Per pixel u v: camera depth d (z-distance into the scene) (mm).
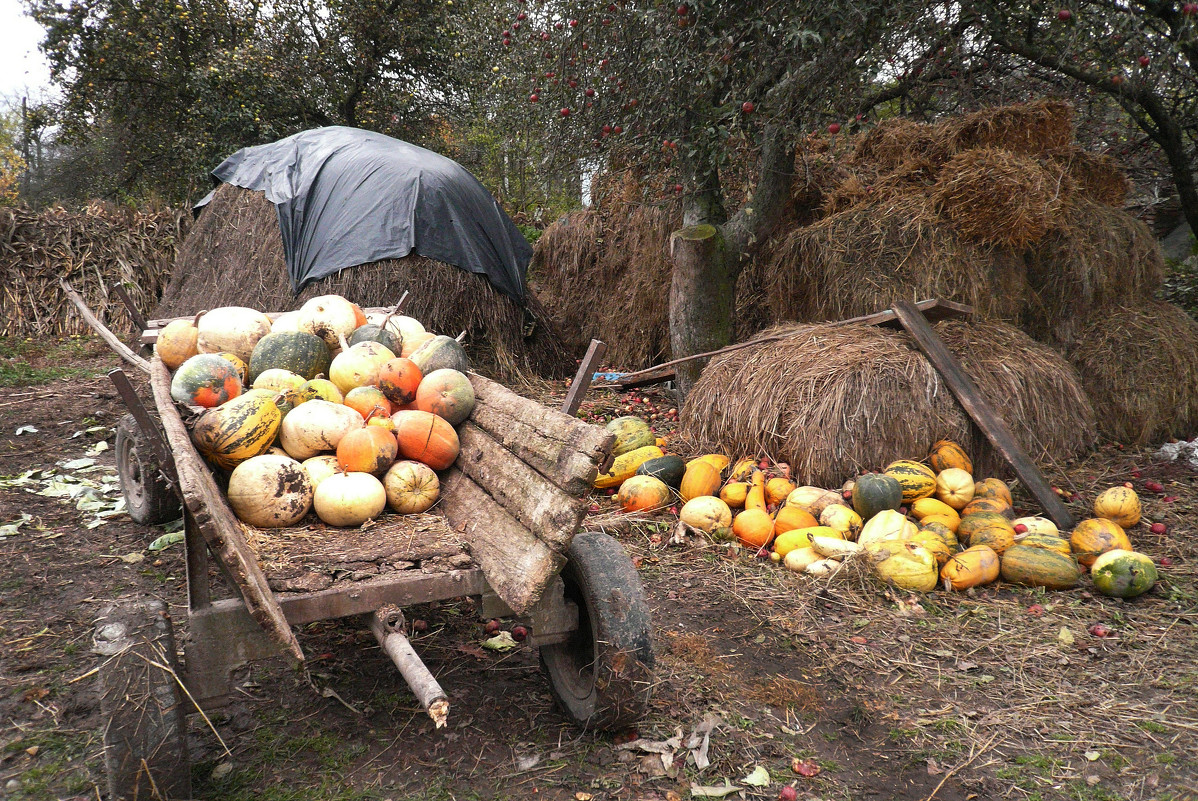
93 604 4020
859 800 2779
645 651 2836
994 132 6707
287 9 18203
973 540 4672
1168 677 3555
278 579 2602
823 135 6078
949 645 3857
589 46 5539
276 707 3250
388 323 4250
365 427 3279
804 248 6867
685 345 7355
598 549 3031
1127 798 2807
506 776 2855
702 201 7309
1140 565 4242
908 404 5359
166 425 2736
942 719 3271
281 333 3838
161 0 17281
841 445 5289
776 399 5598
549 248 10977
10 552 4621
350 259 8430
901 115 8305
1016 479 5676
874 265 6461
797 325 6453
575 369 10086
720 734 3121
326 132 9875
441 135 20656
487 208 9461
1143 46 4867
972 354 5910
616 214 9719
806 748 3074
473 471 3344
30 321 11602
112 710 2275
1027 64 7570
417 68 19719
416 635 3846
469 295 8773
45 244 12266
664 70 4996
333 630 3879
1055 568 4379
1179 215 11914
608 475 5707
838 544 4582
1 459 6402
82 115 19672
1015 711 3330
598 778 2846
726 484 5379
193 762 2881
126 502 5121
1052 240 6676
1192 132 8531
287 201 9141
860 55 4750
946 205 6391
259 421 3127
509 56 6328
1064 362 6258
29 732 3021
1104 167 7195
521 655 3699
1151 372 6617
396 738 3062
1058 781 2900
